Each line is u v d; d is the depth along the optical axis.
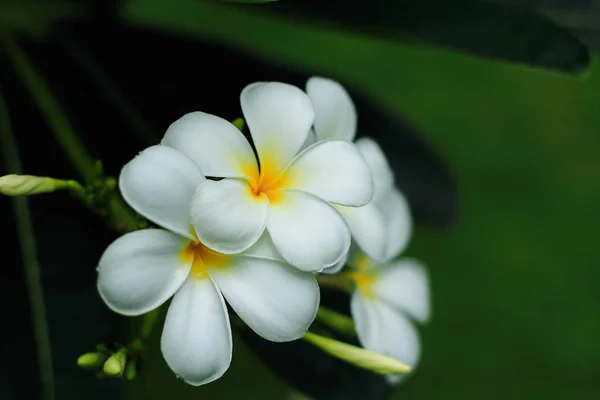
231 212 0.71
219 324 0.71
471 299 1.40
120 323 0.79
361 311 0.79
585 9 0.91
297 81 0.90
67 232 0.80
